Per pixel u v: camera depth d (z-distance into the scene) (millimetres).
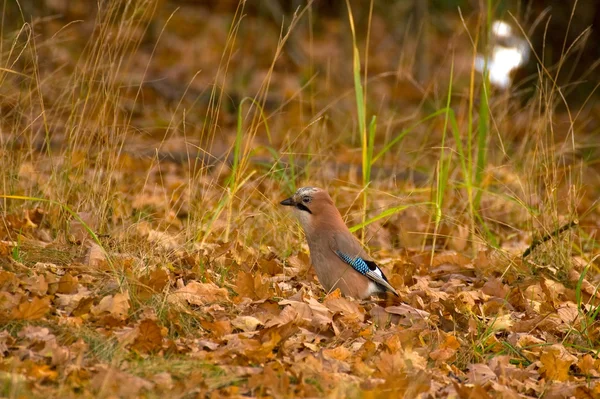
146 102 21781
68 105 12656
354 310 9555
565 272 11836
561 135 22234
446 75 28266
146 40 26469
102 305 8508
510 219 14594
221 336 8492
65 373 7160
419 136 21703
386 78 27688
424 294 10438
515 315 10258
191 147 18312
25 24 12250
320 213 10414
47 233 11031
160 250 10555
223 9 30156
